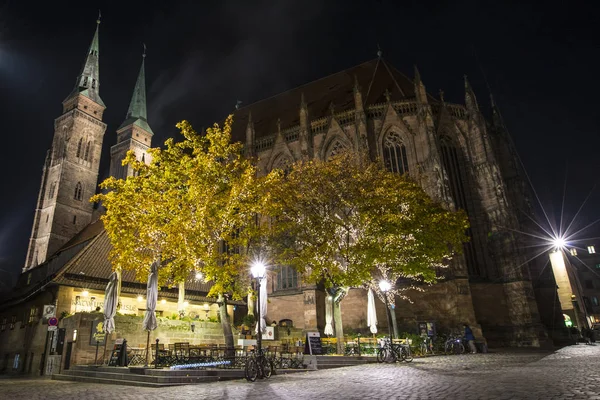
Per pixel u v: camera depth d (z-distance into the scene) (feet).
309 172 109.09
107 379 63.57
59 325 96.84
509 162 192.54
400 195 108.37
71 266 112.06
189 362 70.38
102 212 281.74
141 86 325.42
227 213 96.68
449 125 179.93
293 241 111.24
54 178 274.16
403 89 202.39
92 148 293.84
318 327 136.46
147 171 105.40
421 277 146.20
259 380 55.31
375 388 39.86
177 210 99.25
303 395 37.58
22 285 168.04
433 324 121.39
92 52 319.47
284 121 220.84
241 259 98.07
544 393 31.01
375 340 102.99
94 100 303.89
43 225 264.93
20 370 117.80
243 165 106.42
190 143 106.32
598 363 56.80
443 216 112.98
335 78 231.30
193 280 139.64
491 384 38.34
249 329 116.16
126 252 96.94
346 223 103.65
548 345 139.23
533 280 175.01
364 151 142.51
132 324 88.22
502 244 159.22
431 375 50.21
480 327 135.23
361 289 152.46
